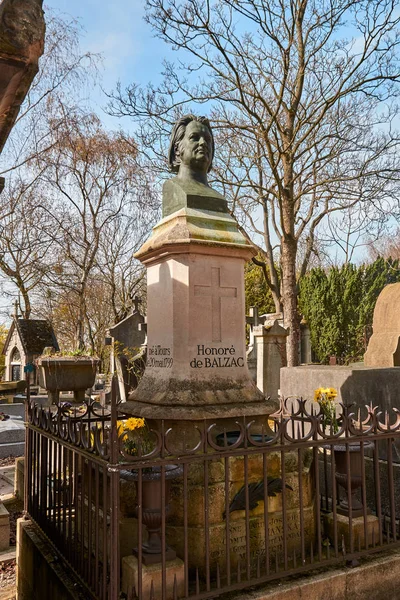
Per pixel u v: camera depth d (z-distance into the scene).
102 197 19.41
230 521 3.65
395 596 3.59
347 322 24.45
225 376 4.39
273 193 15.41
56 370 11.11
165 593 2.87
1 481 7.62
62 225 16.81
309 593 3.26
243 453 3.21
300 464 3.47
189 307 4.30
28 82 2.21
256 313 22.12
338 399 5.48
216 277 4.48
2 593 4.32
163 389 4.27
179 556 3.49
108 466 2.86
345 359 23.70
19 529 4.52
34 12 2.15
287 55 14.06
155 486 3.17
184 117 5.21
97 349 23.77
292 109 14.89
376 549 3.71
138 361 15.66
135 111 14.23
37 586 3.89
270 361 14.80
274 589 3.19
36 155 12.17
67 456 4.11
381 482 4.74
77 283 19.84
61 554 3.73
